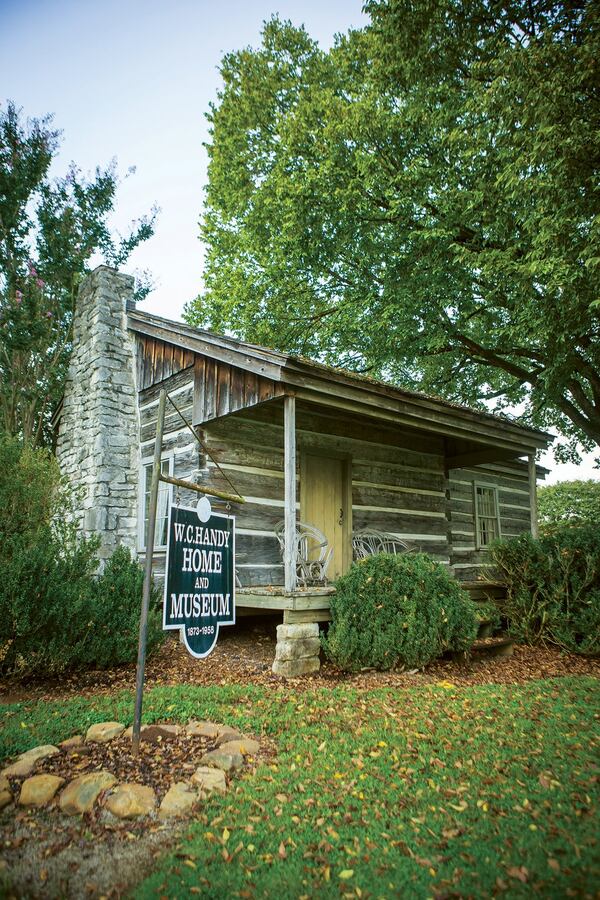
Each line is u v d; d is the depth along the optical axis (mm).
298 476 9703
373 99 13539
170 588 4480
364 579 6914
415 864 2941
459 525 12984
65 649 5988
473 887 2744
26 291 14008
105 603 6562
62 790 3613
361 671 6680
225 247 18078
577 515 25266
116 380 11367
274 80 16688
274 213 15219
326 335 15844
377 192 13953
